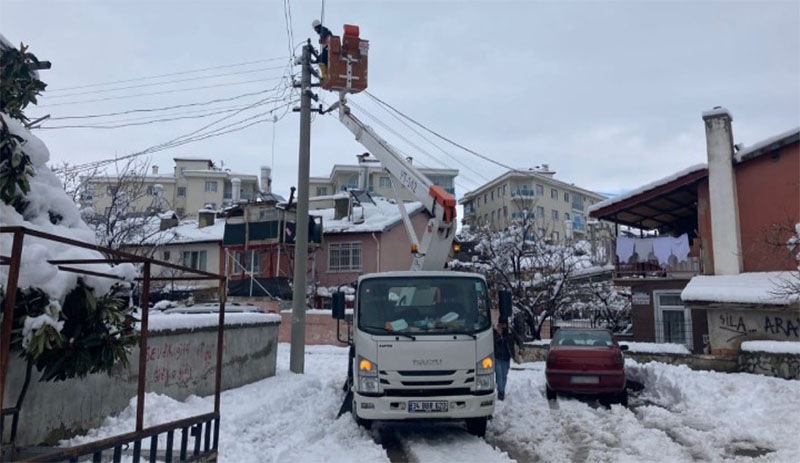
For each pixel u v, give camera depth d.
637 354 17.92
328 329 25.23
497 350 12.32
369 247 34.44
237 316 11.78
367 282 9.16
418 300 9.01
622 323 26.91
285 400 10.90
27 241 5.43
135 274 6.40
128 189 23.00
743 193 18.91
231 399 10.18
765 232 18.22
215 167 74.75
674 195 21.59
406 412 8.38
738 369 15.91
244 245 33.28
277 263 32.62
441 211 10.55
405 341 8.53
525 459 8.03
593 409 11.43
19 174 5.42
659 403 12.61
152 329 8.69
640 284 21.98
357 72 13.98
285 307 30.09
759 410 10.87
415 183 11.44
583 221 69.25
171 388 9.31
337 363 17.72
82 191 20.94
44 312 5.17
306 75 15.31
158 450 5.99
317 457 7.58
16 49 6.23
